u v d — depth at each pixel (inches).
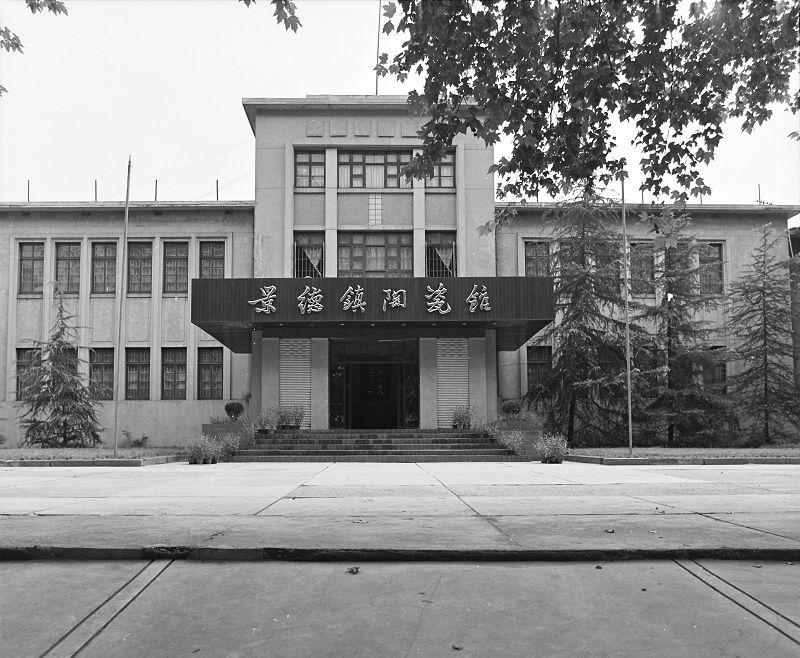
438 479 530.3
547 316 966.4
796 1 300.7
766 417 1160.2
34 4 293.7
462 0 285.9
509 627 165.9
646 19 305.1
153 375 1191.6
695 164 344.8
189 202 1202.0
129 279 1218.6
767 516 287.4
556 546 215.0
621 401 1120.2
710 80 322.0
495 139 336.8
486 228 379.9
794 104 336.8
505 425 988.6
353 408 1114.1
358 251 1167.0
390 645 158.2
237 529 248.7
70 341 1193.4
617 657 151.9
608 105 330.0
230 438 928.3
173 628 167.5
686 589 187.0
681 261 1152.8
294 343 1095.0
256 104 1163.9
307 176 1177.4
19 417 1101.1
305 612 174.9
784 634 161.3
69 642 160.6
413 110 331.3
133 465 783.1
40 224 1222.9
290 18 277.6
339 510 313.0
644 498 366.6
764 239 1196.5
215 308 969.5
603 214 1139.9
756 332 1189.7
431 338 1100.5
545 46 314.2
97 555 209.6
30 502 348.8
